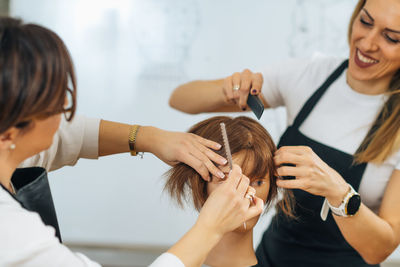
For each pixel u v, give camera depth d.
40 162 0.93
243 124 0.97
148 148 1.01
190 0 2.56
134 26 2.59
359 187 1.12
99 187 2.66
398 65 1.03
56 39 0.60
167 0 2.57
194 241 0.69
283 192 1.10
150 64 2.62
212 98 1.27
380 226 0.96
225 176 0.91
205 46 2.61
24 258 0.58
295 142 1.22
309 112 1.21
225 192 0.72
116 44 2.61
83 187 2.66
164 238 2.68
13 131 0.60
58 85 0.59
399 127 1.04
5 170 0.67
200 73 2.63
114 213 2.67
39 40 0.57
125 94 2.65
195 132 1.03
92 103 2.66
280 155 0.93
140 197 2.66
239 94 1.13
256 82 1.12
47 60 0.57
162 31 2.59
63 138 0.99
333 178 0.91
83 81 2.64
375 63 1.02
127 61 2.62
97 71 2.63
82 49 2.61
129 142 1.02
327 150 1.16
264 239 1.34
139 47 2.61
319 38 2.56
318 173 0.90
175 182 0.97
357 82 1.14
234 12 2.57
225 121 1.00
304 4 2.53
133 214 2.67
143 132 1.03
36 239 0.59
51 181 2.65
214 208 0.71
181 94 1.39
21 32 0.57
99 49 2.61
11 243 0.57
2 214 0.59
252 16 2.56
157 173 2.64
